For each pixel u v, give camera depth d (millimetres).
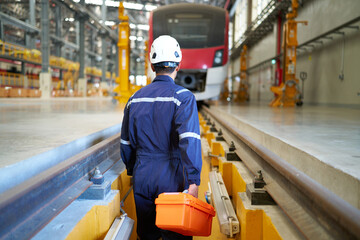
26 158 1893
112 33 37688
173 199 1641
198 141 1803
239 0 28781
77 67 35250
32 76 33969
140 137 1958
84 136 2971
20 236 1218
